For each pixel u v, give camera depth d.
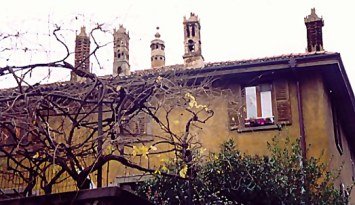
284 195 13.93
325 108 17.69
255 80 17.92
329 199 14.20
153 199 13.24
